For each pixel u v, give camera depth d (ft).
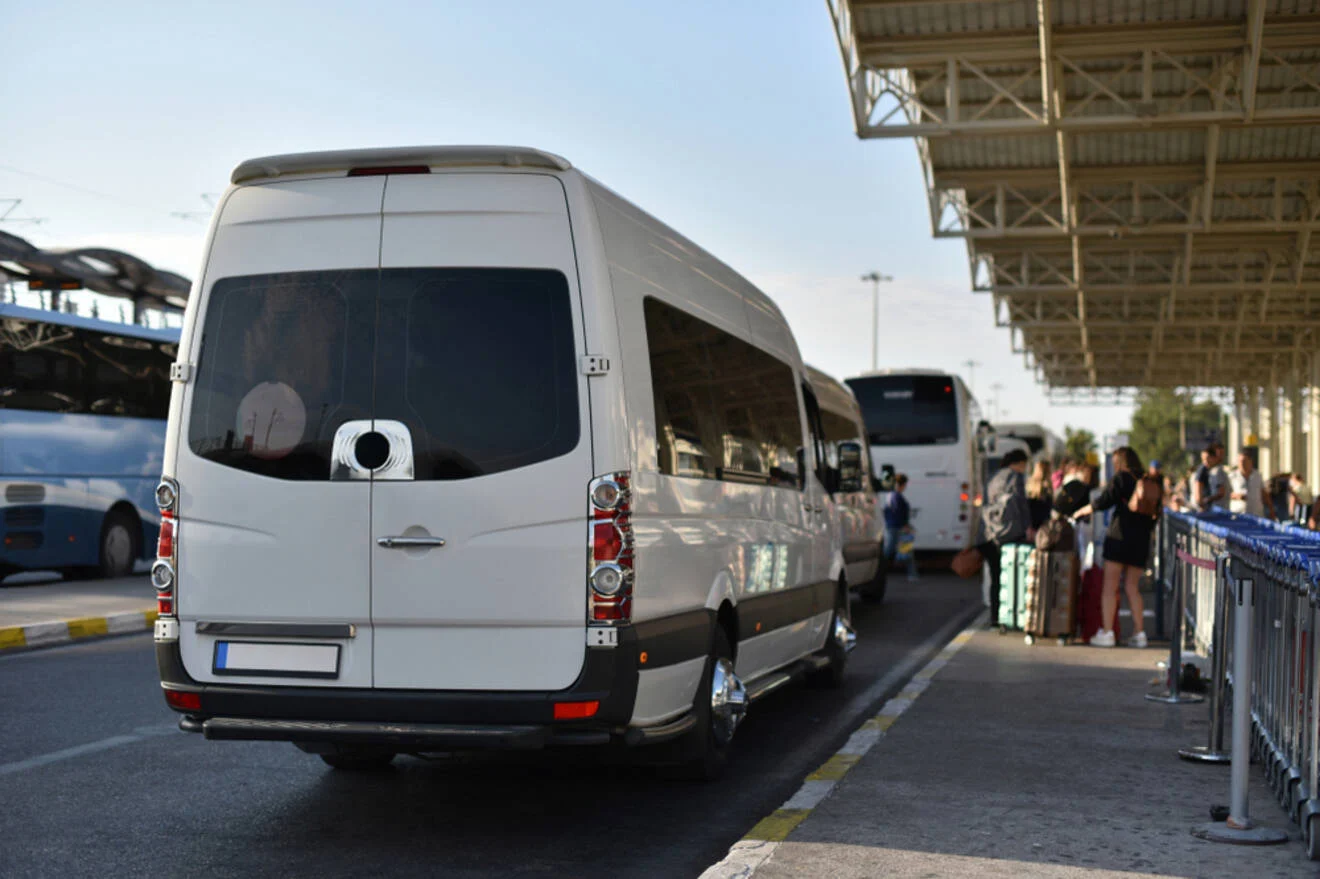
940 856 17.62
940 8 73.72
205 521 19.56
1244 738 19.15
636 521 19.04
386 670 18.86
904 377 87.86
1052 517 43.91
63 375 64.39
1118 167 101.55
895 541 81.05
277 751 25.95
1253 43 71.10
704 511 22.31
